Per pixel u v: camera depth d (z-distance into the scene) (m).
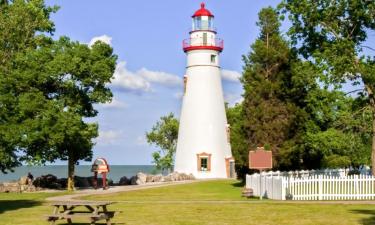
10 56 43.06
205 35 62.94
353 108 36.53
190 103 62.50
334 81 32.84
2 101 29.69
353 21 34.91
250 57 43.66
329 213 22.20
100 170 43.53
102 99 45.72
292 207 24.66
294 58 37.53
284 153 41.03
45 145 41.84
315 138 42.31
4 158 30.03
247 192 32.47
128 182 54.12
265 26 44.78
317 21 34.72
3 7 44.94
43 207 26.33
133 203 27.70
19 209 25.31
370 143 47.41
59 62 42.62
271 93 42.28
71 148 44.03
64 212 19.45
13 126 30.81
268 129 41.66
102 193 37.34
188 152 61.91
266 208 24.36
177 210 23.97
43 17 45.19
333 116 44.44
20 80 41.34
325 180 29.83
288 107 41.78
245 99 43.47
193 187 42.59
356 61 33.41
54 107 41.19
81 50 44.38
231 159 62.69
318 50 33.84
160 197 33.06
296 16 35.44
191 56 63.06
